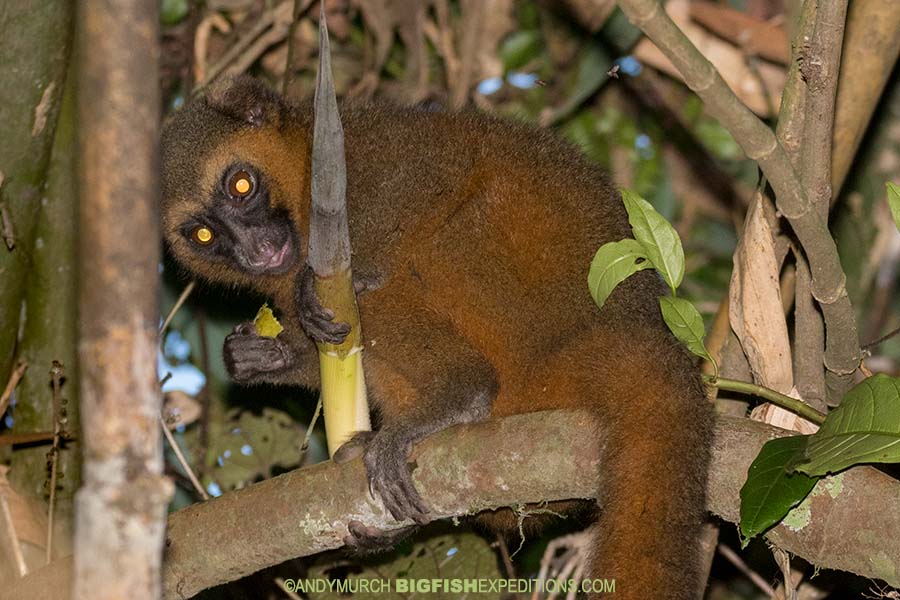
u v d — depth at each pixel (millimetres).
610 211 7109
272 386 8570
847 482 4965
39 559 6191
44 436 6477
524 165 7152
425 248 7035
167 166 7934
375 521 5691
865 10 6754
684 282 10273
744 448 5410
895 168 9828
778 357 5992
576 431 5480
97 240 2928
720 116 5062
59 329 7121
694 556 5320
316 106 4867
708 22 9672
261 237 7750
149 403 3041
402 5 9703
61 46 6730
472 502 5582
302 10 9625
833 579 7070
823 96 5398
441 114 7543
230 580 5742
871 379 4828
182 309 8805
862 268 9891
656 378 5641
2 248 6848
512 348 6730
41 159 6906
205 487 8375
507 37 10180
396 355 6914
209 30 9695
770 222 6066
